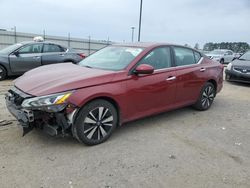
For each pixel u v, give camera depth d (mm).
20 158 3092
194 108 5527
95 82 3410
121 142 3703
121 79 3668
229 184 2797
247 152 3602
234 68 9320
